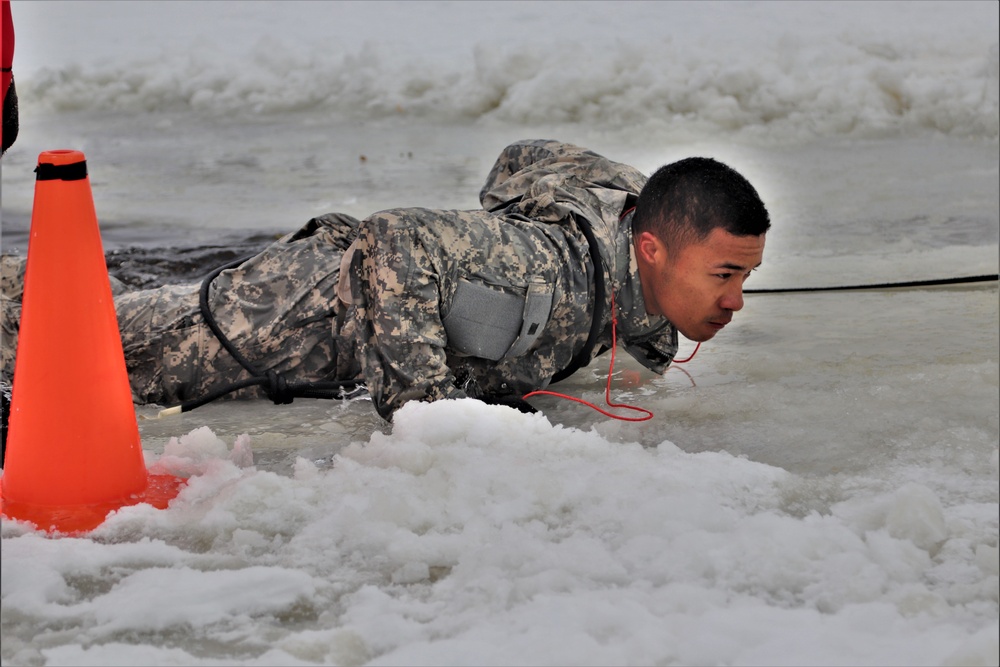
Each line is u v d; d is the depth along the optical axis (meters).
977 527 3.10
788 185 9.19
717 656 2.47
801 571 2.86
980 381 4.48
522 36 16.95
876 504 3.18
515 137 11.82
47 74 14.91
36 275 3.33
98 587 2.93
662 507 3.15
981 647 2.34
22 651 2.57
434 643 2.53
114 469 3.44
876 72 12.05
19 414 3.40
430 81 13.98
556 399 4.61
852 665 2.41
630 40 14.80
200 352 4.60
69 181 3.31
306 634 2.60
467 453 3.62
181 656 2.52
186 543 3.19
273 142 11.95
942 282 6.32
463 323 4.06
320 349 4.65
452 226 4.02
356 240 4.05
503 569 2.94
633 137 11.61
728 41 14.65
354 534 3.13
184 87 14.50
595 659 2.44
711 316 4.05
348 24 18.55
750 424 4.14
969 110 11.27
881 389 4.42
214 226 8.09
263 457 3.97
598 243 4.21
